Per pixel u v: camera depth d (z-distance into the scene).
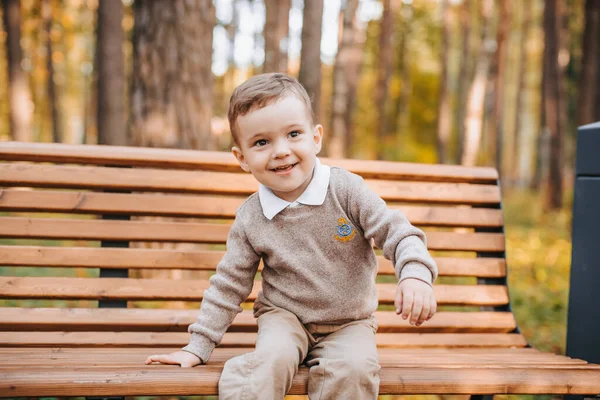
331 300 1.88
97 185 2.45
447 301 2.59
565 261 7.41
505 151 29.84
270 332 1.79
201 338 1.86
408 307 1.63
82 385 1.55
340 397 1.68
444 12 17.83
